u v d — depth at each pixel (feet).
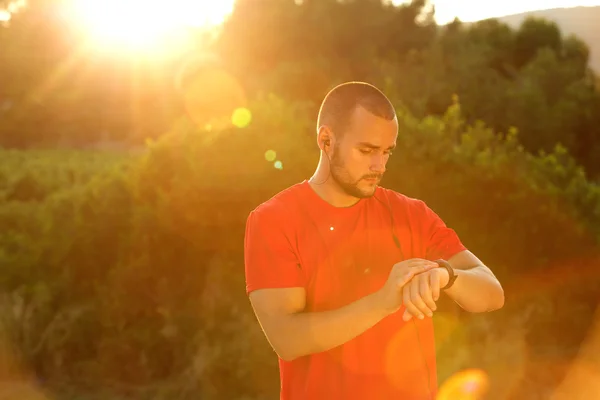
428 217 6.43
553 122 77.41
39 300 20.94
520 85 83.25
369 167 5.74
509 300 21.88
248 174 20.20
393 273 5.17
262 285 5.86
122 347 19.95
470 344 20.18
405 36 97.40
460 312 20.77
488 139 24.66
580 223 22.53
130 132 157.99
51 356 20.48
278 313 5.70
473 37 95.25
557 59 92.43
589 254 22.27
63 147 159.53
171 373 19.92
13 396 19.22
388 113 5.71
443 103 79.30
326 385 5.99
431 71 81.66
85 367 20.13
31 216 23.84
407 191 21.71
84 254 21.27
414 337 6.13
